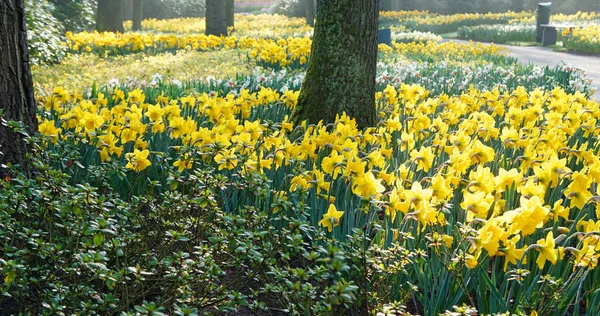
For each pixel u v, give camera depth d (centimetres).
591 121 555
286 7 5184
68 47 1595
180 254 278
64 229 308
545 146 460
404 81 1015
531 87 991
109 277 248
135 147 464
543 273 332
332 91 644
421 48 1762
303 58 1232
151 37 1695
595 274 321
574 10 5141
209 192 328
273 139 434
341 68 642
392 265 311
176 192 343
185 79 969
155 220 351
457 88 972
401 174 376
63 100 559
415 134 540
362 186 350
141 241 324
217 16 2283
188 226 346
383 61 1428
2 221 286
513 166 474
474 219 296
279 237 324
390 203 325
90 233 267
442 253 311
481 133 502
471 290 328
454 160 377
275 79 905
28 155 346
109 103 640
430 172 446
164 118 529
